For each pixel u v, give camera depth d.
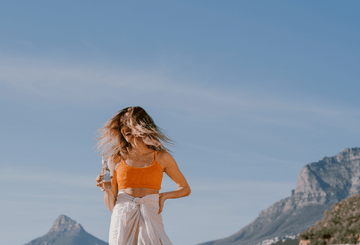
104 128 3.67
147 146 3.64
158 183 3.53
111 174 3.62
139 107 3.71
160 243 3.31
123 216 3.31
